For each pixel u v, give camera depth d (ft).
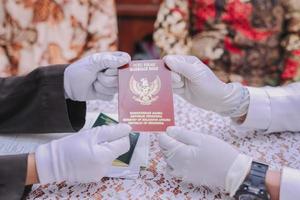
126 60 2.51
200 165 2.22
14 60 4.45
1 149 2.63
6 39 4.43
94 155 2.17
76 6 4.45
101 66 2.56
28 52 4.47
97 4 4.54
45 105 2.68
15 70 4.43
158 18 4.64
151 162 2.53
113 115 2.98
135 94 2.45
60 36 4.52
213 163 2.20
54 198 2.22
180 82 2.67
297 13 4.40
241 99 2.86
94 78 2.66
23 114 2.76
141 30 6.68
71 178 2.24
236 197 2.17
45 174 2.20
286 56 4.53
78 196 2.23
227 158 2.21
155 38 4.64
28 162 2.23
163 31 4.57
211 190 2.29
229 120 3.03
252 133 2.91
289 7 4.44
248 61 4.68
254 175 2.15
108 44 4.66
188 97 2.89
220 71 4.74
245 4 4.47
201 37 4.76
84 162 2.17
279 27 4.57
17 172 2.17
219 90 2.73
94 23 4.59
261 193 2.11
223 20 4.62
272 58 4.67
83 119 2.82
